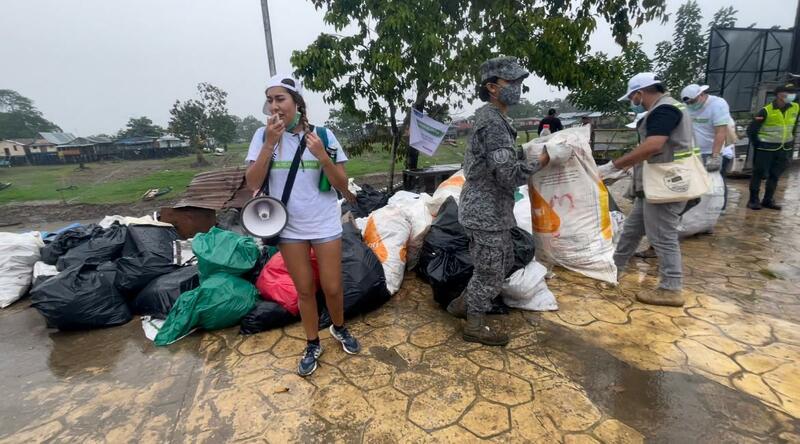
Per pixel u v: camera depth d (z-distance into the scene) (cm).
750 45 896
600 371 227
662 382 215
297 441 186
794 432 179
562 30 616
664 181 276
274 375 235
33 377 246
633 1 653
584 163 307
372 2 612
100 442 191
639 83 279
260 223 204
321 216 217
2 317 334
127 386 232
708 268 368
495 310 297
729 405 196
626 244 341
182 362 254
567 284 341
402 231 353
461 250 308
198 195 525
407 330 281
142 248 354
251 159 208
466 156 240
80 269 313
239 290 292
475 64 624
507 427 189
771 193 566
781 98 525
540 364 236
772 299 304
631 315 288
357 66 662
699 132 455
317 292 293
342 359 248
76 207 1202
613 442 178
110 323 304
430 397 211
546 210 318
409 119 717
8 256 369
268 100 200
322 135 212
